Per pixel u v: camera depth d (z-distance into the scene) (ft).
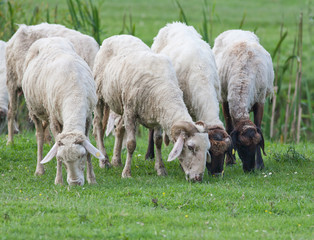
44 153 47.73
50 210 30.63
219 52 49.93
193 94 41.65
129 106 40.09
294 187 37.88
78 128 35.58
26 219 28.89
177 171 43.73
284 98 81.56
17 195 34.22
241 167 45.16
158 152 42.24
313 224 29.78
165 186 37.04
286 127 61.72
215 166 39.06
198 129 37.01
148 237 26.78
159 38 47.80
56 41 41.37
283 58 99.30
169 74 39.63
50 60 39.58
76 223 28.50
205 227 28.78
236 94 44.32
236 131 41.91
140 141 57.93
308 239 27.22
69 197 33.37
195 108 41.60
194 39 45.09
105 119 46.32
